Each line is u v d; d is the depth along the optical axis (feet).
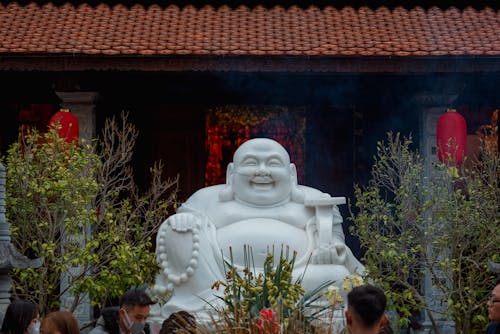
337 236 55.72
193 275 52.19
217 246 53.83
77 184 55.31
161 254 53.21
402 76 75.72
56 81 71.72
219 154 82.43
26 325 30.01
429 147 73.82
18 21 74.38
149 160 81.66
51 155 56.70
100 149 76.95
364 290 24.00
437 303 66.44
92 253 55.67
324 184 82.17
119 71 73.51
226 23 75.41
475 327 60.13
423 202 62.49
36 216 56.90
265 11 77.92
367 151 81.87
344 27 74.54
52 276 55.57
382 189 80.59
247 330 31.04
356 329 23.82
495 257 55.26
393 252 55.06
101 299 57.93
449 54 68.54
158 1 79.41
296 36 72.43
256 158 56.95
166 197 81.71
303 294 37.99
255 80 78.84
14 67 68.28
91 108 72.54
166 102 81.41
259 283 36.68
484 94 81.66
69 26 73.72
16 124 82.12
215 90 81.30
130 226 58.49
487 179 64.44
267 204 56.65
